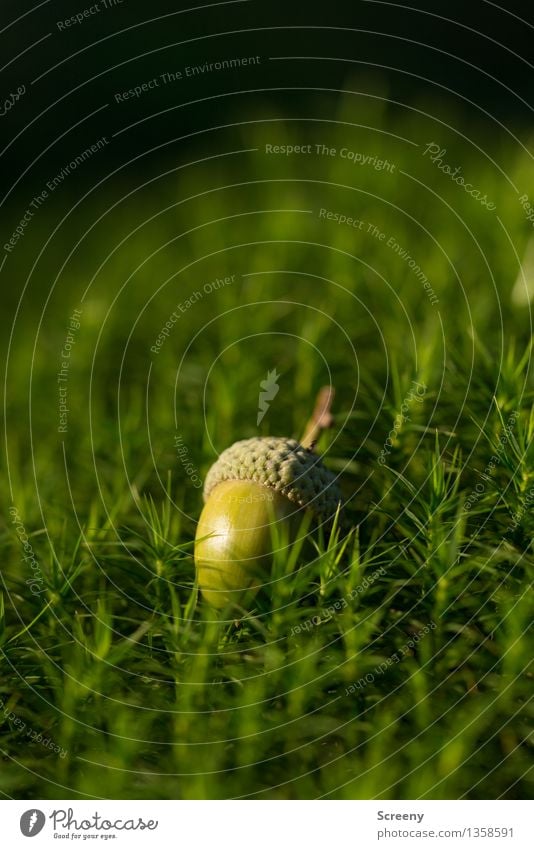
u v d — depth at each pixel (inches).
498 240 11.8
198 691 8.2
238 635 8.5
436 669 8.4
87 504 9.7
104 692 8.3
